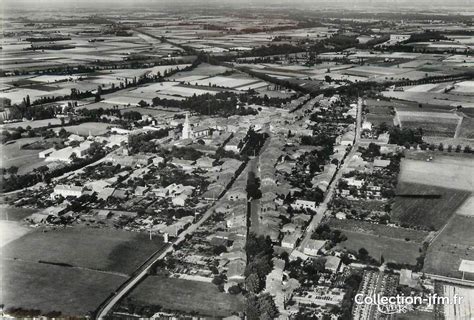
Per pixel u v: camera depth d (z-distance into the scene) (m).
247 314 178.62
